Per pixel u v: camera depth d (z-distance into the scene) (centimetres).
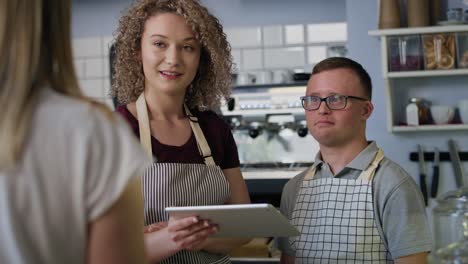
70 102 95
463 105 360
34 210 89
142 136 193
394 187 179
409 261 175
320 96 188
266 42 547
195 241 169
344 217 182
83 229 93
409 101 367
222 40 209
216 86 212
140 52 201
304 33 541
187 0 194
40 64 95
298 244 189
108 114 96
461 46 351
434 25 367
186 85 197
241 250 331
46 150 91
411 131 370
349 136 187
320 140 189
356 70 190
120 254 97
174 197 188
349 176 187
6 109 89
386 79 354
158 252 170
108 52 568
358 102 188
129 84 204
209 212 160
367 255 180
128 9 208
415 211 178
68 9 99
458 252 141
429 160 367
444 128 354
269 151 509
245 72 535
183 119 203
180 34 192
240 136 512
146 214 187
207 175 195
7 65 91
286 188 199
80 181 92
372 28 380
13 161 88
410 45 354
